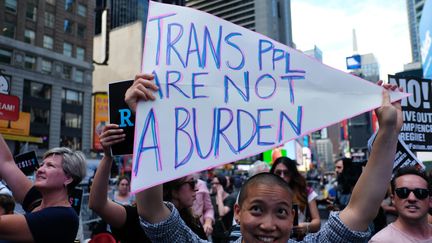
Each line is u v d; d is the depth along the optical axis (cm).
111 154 229
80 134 4672
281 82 213
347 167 537
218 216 659
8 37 3891
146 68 213
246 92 211
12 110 1220
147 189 190
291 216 167
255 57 218
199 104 206
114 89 235
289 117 206
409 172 284
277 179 169
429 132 448
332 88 209
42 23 4253
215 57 217
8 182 305
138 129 196
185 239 198
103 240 345
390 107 195
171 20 224
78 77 4728
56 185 255
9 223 221
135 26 6266
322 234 194
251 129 203
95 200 239
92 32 4941
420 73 3512
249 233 164
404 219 279
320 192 2258
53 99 4316
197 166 193
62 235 239
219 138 200
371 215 184
